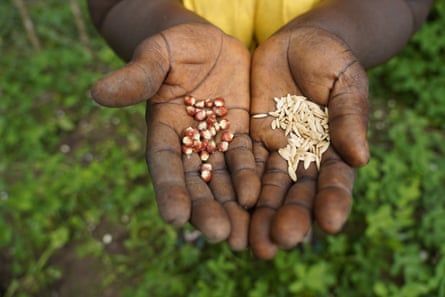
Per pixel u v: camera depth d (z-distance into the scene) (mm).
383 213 693
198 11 503
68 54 1021
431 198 752
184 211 370
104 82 381
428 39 902
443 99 879
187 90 460
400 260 674
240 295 683
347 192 376
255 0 492
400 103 930
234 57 473
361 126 390
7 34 1097
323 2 487
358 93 407
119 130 908
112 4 541
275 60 465
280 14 486
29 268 747
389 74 936
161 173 401
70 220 787
